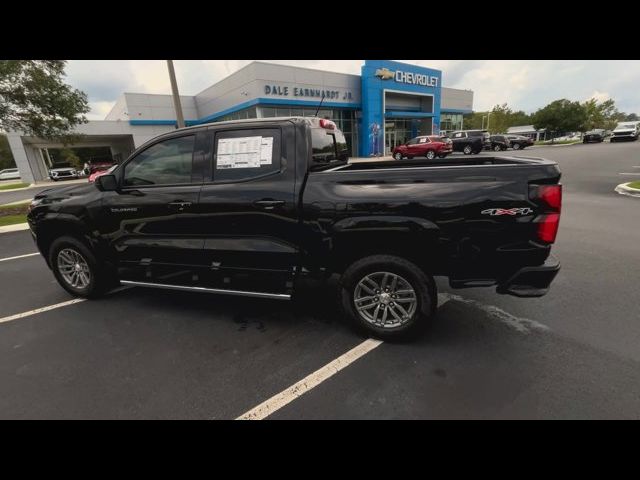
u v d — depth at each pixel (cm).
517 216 259
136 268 381
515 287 270
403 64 3088
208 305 397
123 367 286
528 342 297
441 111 4066
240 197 321
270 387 254
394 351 292
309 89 2616
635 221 690
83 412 237
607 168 1578
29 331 353
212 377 269
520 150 3136
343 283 307
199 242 345
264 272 327
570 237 597
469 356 281
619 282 411
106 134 2889
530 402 228
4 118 1080
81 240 404
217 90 2873
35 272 537
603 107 7256
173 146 352
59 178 2912
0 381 274
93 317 379
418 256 285
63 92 1133
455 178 268
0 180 4009
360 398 239
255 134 325
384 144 3106
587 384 243
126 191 369
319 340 315
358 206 287
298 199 304
